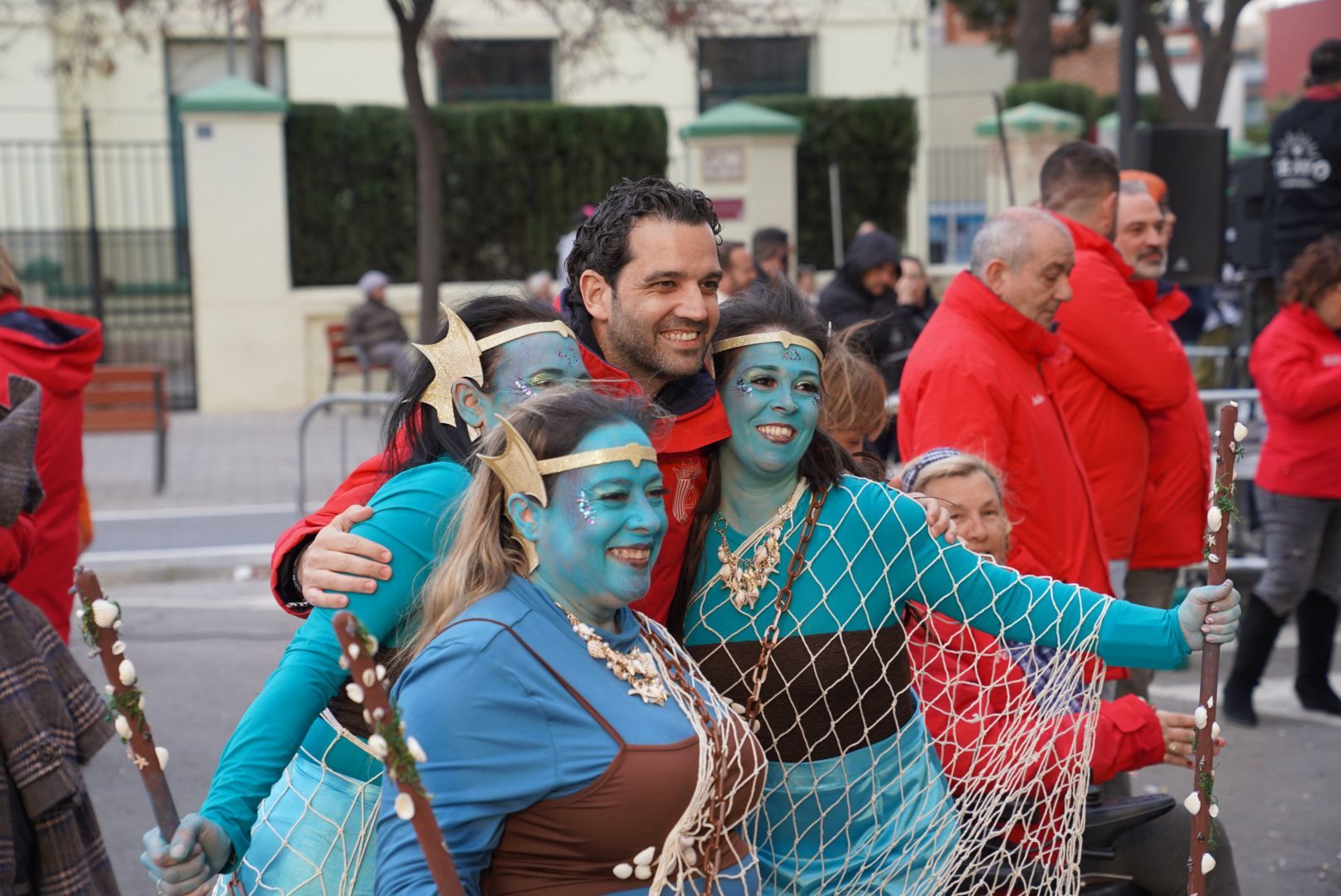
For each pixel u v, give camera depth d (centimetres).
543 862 211
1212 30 1814
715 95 2111
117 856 485
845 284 885
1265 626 588
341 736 243
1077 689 305
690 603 268
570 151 1766
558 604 218
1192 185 862
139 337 1777
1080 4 2373
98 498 1116
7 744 299
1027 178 1634
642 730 212
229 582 905
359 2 2059
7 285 504
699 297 262
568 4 2003
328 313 1620
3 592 316
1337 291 557
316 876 242
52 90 1981
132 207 2038
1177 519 506
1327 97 880
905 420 419
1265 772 547
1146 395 464
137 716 199
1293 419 572
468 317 254
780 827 264
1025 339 407
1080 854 283
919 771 274
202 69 2075
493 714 206
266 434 1436
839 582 265
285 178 1605
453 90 2089
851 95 2091
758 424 261
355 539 231
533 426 215
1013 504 398
